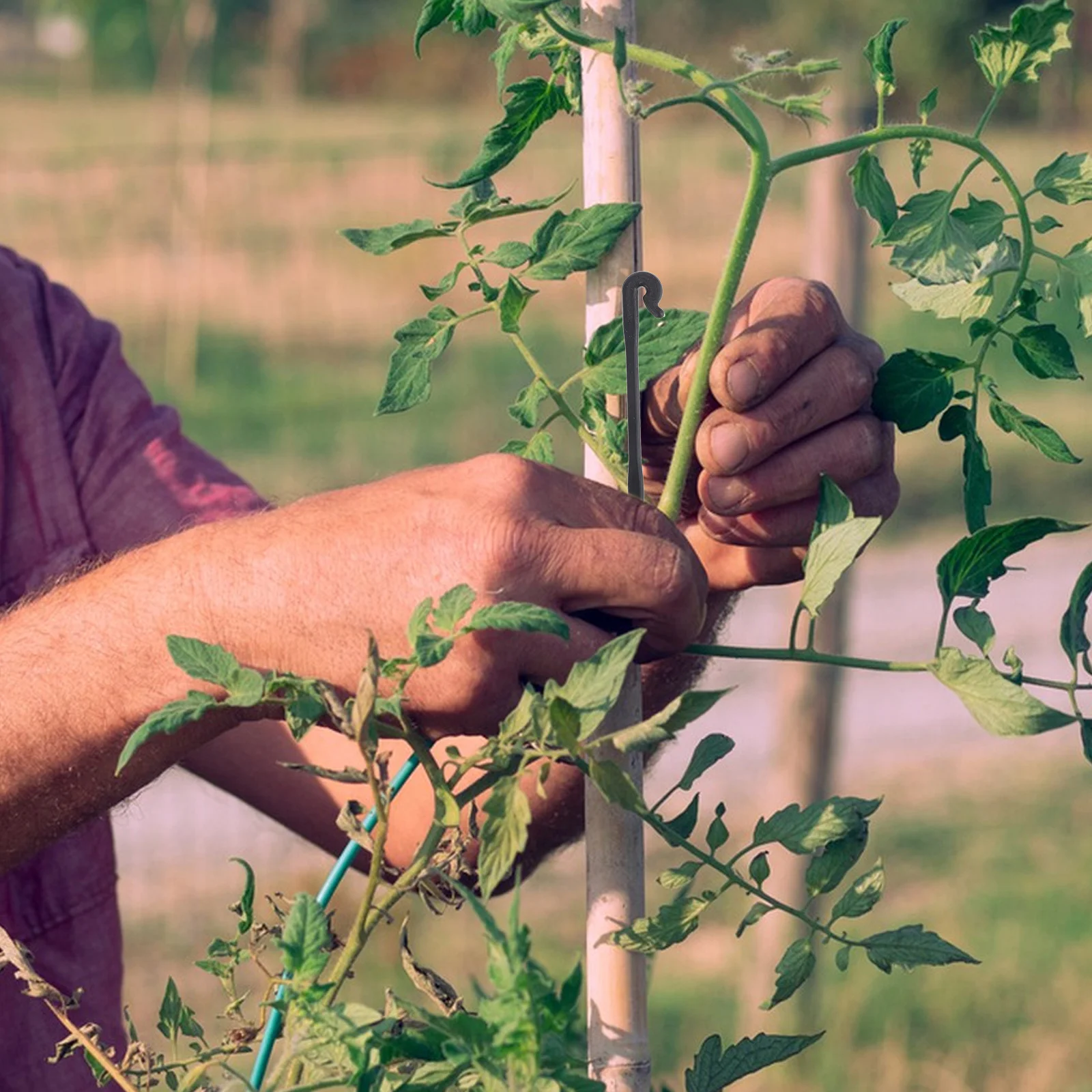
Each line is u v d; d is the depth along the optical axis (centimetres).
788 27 913
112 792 125
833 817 104
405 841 175
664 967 575
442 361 1301
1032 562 1084
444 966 530
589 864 107
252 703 94
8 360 180
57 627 121
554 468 108
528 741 93
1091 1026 522
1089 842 692
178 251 1443
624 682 107
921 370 120
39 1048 169
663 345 116
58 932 172
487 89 3809
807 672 506
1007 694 96
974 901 625
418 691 103
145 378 1298
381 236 114
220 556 111
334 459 1157
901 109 1302
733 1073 105
